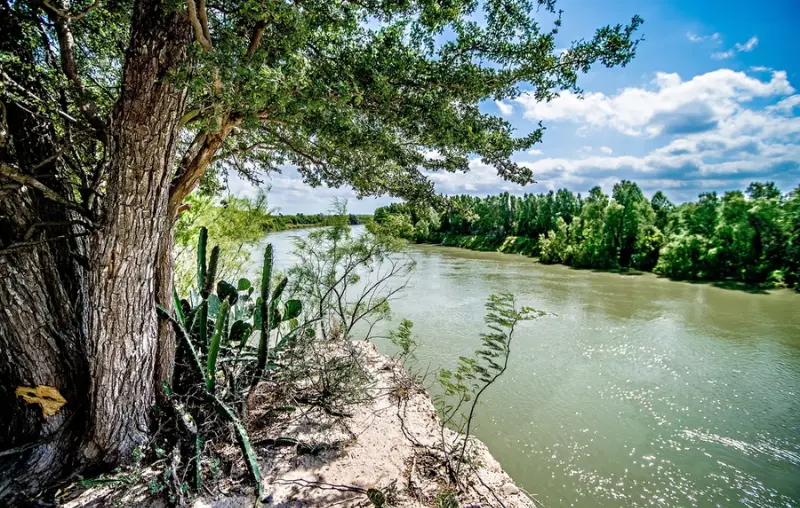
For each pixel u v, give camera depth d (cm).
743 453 679
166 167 226
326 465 270
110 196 215
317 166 399
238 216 614
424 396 403
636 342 1200
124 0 243
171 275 296
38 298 228
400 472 271
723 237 2420
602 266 2880
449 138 277
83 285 264
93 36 306
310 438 298
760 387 917
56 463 225
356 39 287
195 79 174
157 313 274
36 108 241
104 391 229
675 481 617
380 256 632
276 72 180
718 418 786
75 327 250
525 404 825
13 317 218
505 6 258
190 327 335
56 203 252
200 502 223
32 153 239
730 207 2406
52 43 288
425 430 331
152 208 226
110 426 233
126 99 204
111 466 235
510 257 3469
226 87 183
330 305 609
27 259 224
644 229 2909
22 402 227
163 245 283
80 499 215
